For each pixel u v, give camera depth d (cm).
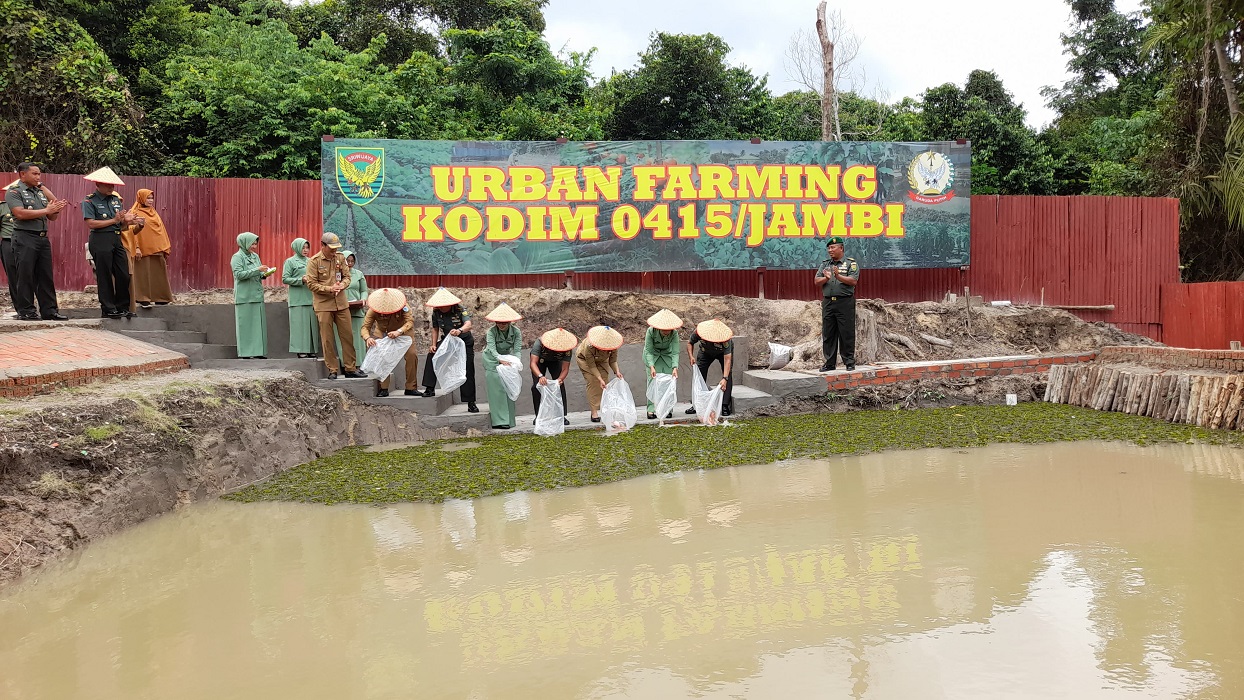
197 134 1695
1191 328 1252
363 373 954
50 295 880
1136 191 1733
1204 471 653
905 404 1045
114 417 601
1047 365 1138
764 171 1208
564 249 1173
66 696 305
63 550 484
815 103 2375
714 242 1203
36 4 1656
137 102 1656
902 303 1269
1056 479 630
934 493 592
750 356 1178
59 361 705
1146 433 821
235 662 332
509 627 362
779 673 307
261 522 558
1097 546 459
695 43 2244
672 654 328
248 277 929
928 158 1244
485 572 441
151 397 659
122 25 1911
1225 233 1530
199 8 2330
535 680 307
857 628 350
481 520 550
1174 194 1528
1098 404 998
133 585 432
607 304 1188
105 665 332
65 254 1091
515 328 940
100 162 1433
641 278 1229
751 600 387
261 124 1625
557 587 414
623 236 1184
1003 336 1255
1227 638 332
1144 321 1327
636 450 776
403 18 2661
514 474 687
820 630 348
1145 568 420
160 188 1109
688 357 1131
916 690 290
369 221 1122
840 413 1001
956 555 448
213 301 1105
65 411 575
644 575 429
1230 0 1038
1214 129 1486
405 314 937
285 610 391
